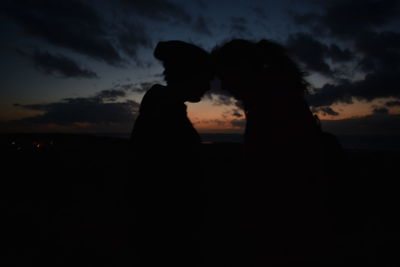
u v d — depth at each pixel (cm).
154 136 131
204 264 254
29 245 313
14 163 721
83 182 602
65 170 691
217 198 465
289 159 122
